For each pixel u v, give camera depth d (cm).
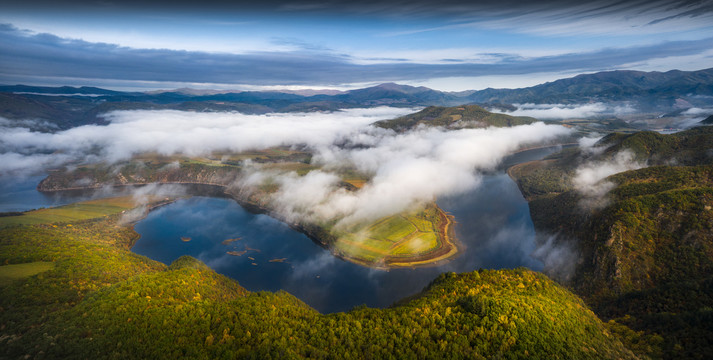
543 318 11556
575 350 10381
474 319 11344
